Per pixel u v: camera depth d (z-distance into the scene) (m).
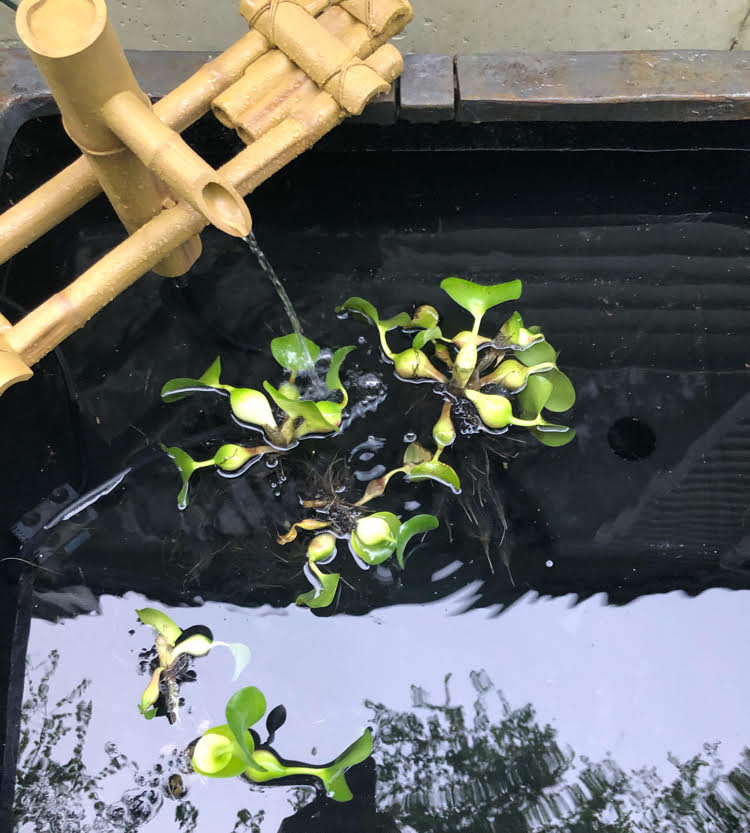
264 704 0.92
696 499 1.11
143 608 1.05
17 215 0.91
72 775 0.96
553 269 1.29
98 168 0.85
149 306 1.26
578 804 0.95
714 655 1.03
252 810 0.95
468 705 1.01
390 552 1.05
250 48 0.98
